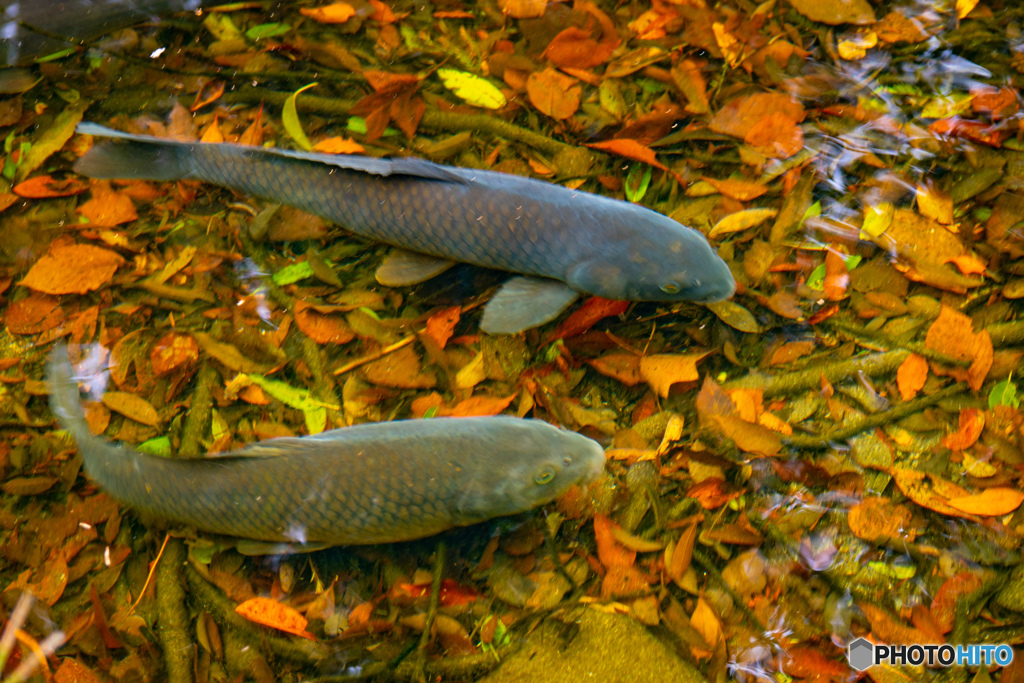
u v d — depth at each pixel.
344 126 1.57
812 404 1.42
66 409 1.36
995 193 1.50
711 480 1.38
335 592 1.36
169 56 1.60
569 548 1.37
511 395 1.42
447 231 1.42
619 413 1.43
